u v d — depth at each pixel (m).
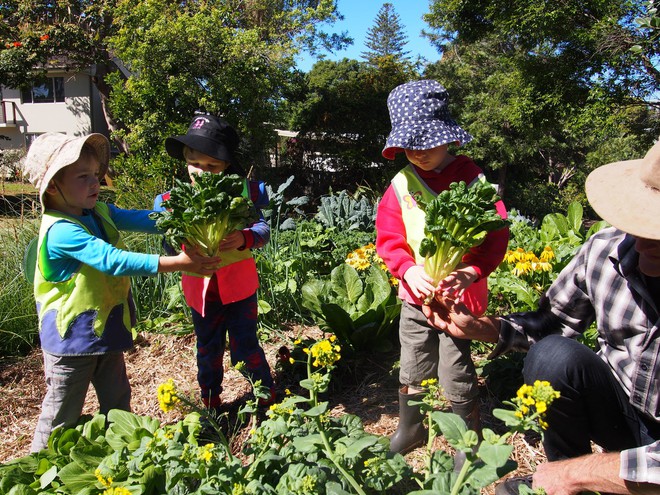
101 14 17.52
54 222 2.49
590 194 1.82
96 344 2.54
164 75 14.38
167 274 4.91
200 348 3.07
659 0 4.30
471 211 2.20
